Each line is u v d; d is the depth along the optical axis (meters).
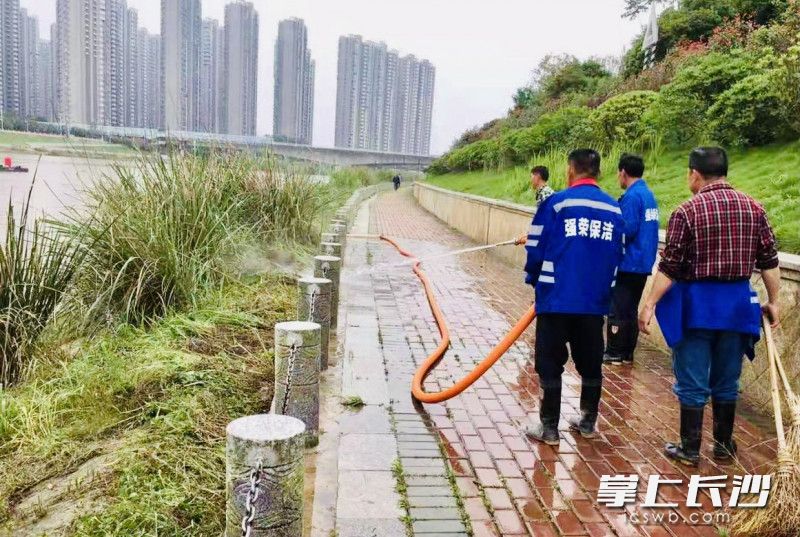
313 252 8.80
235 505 2.06
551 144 16.92
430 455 3.61
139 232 5.50
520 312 7.39
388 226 17.67
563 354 3.81
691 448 3.56
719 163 3.41
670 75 13.97
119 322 5.12
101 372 4.18
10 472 3.19
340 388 4.56
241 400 4.09
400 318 6.77
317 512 2.97
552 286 3.67
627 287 5.30
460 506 3.08
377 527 2.86
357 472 3.35
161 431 3.47
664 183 9.55
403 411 4.23
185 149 7.56
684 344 3.51
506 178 17.64
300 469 2.09
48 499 2.96
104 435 3.55
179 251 5.80
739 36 12.49
